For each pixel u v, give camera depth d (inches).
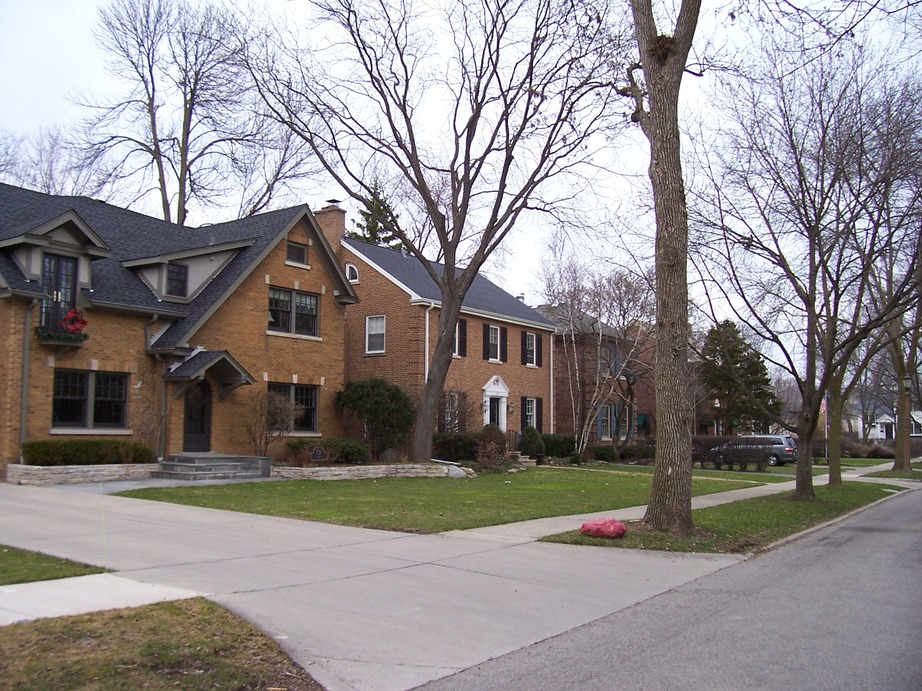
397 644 260.8
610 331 1553.9
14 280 712.4
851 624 301.3
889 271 1056.2
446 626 284.5
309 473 855.7
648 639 275.3
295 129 921.5
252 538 444.8
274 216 1021.8
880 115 714.2
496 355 1353.3
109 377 798.5
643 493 794.8
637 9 538.0
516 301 1565.0
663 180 523.8
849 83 1059.3
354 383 1043.9
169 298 862.5
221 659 229.8
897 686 225.8
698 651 260.4
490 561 410.0
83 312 757.9
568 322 1544.0
